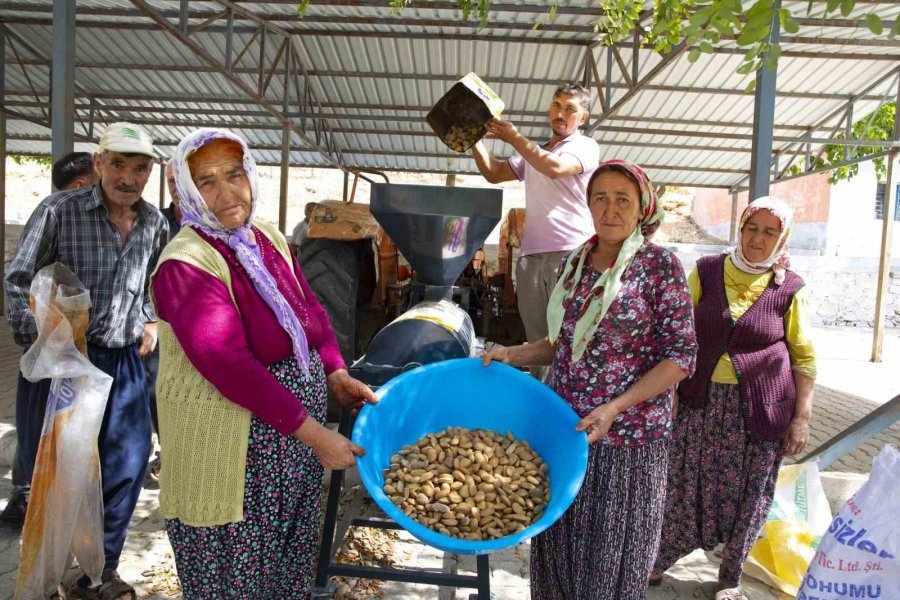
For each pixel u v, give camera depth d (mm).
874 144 8766
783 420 2379
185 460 1593
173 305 1512
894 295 12617
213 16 6891
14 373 5695
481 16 2420
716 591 2676
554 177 2852
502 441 1968
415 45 8062
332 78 9148
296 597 1856
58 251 2357
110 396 2428
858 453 4660
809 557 2693
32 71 9789
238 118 11102
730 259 2463
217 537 1625
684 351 1778
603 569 1848
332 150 11977
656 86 8641
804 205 15094
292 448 1680
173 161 1560
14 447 3586
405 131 10992
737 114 9531
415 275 3174
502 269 4914
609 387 1844
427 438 1953
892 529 1491
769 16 1836
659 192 13359
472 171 13305
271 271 1737
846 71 8180
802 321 2398
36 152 13672
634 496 1837
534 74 8578
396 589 2596
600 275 1884
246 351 1530
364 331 4895
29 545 2223
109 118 11492
